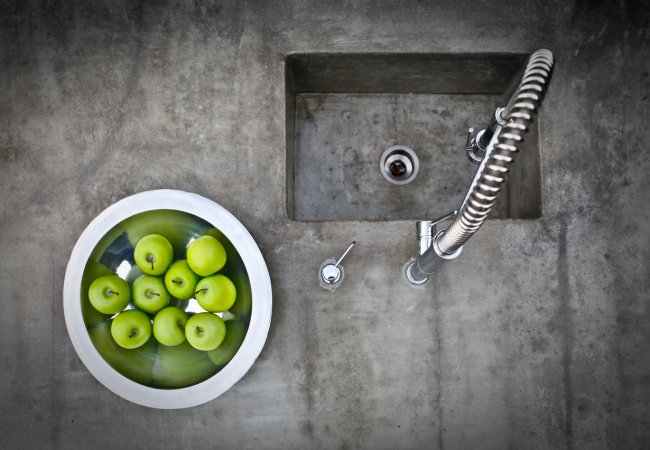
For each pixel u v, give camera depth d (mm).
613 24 1401
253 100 1384
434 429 1346
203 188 1369
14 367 1346
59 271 1358
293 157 1615
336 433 1340
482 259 1366
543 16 1399
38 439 1342
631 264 1374
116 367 1273
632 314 1369
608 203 1382
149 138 1378
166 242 1208
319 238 1357
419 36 1393
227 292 1208
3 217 1366
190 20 1393
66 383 1342
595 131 1392
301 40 1390
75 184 1374
